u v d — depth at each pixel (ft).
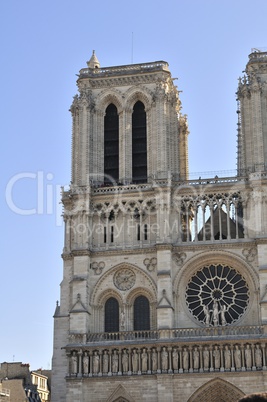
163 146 346.13
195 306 323.16
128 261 333.01
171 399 297.33
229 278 324.80
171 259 326.44
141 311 328.90
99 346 312.09
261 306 306.96
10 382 393.29
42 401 466.29
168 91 364.17
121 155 356.79
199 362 301.84
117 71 368.68
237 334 305.73
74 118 367.66
